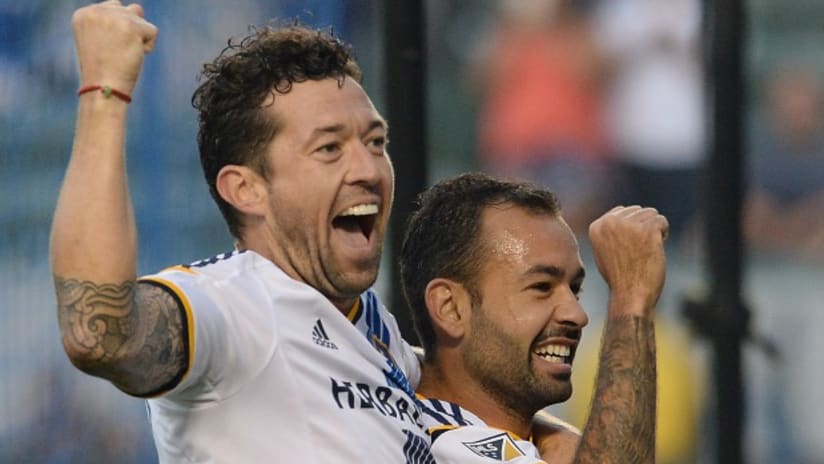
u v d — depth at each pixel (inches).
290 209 425.1
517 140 1328.7
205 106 437.1
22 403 746.2
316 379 410.6
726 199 674.8
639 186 1301.7
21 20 744.3
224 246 759.1
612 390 471.5
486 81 1347.2
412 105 584.7
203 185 754.8
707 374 689.6
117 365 358.6
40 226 744.3
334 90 427.2
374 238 437.1
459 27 1359.5
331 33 481.4
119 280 354.6
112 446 763.4
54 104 746.8
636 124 1304.1
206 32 761.0
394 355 471.2
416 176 584.4
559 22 1337.4
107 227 354.6
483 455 465.7
